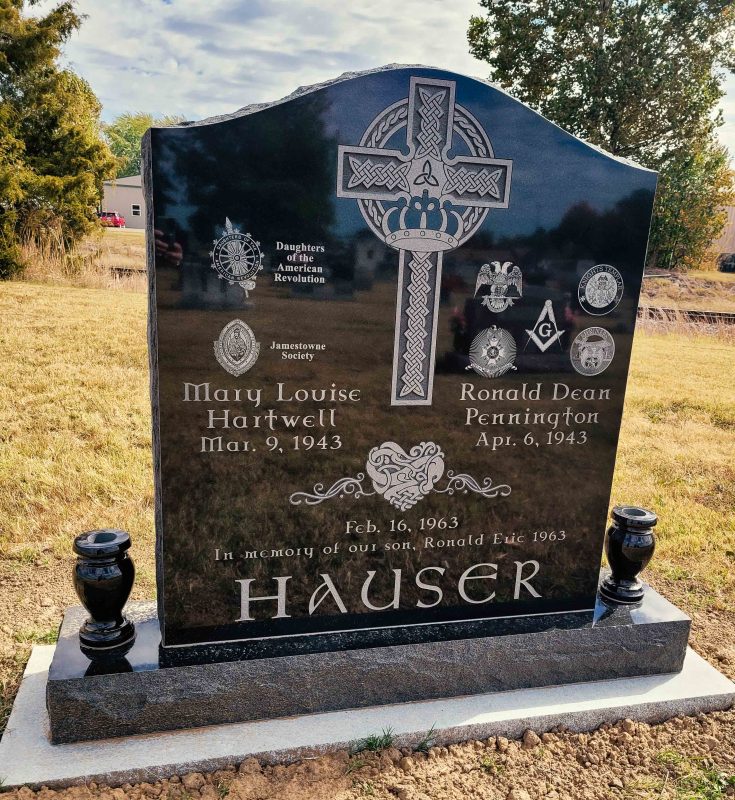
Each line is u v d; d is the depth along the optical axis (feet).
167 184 8.09
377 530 9.83
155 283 8.29
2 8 63.26
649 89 68.33
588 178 9.48
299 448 9.25
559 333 9.92
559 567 10.77
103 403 23.86
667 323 52.08
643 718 10.12
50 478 17.48
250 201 8.38
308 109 8.35
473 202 9.16
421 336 9.36
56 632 11.60
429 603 10.33
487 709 9.81
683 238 89.40
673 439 24.84
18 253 55.98
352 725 9.34
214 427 8.86
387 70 8.52
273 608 9.67
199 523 9.08
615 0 67.72
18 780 8.10
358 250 8.88
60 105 67.36
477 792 8.62
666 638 10.71
